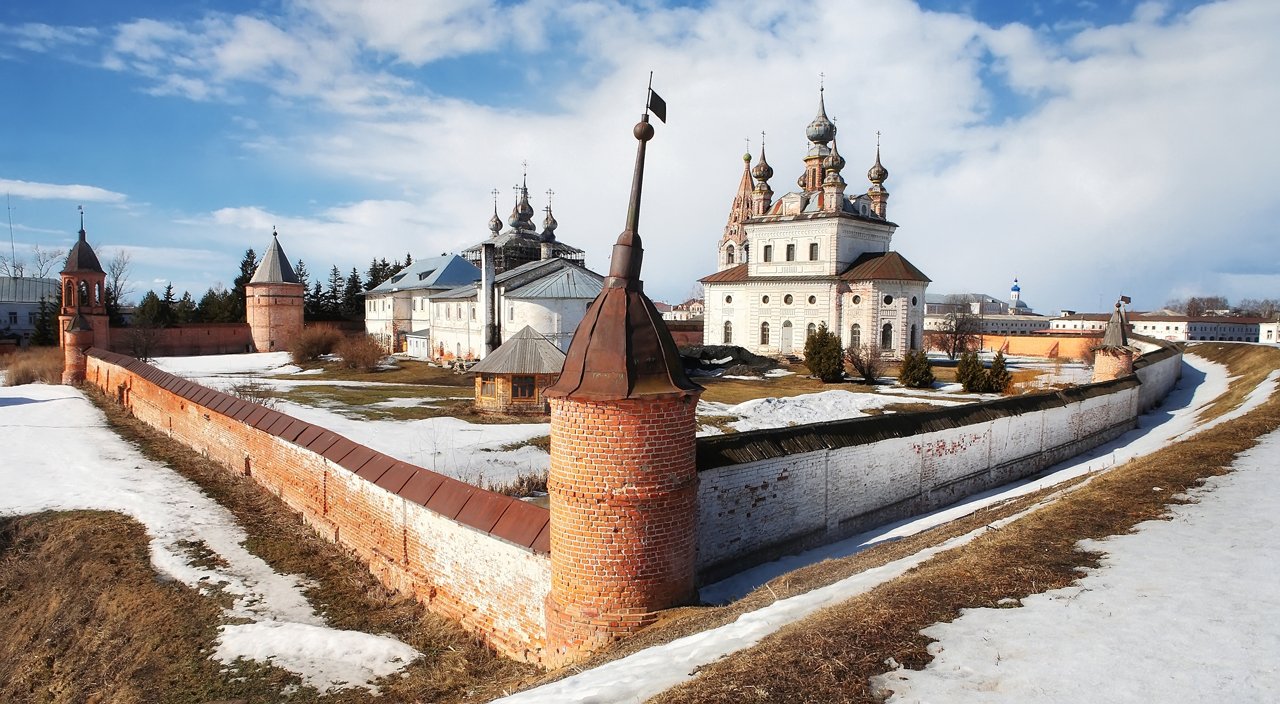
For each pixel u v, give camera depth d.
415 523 14.06
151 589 15.05
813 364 50.38
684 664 7.50
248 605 14.16
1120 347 32.53
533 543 11.16
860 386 47.22
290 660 11.92
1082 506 12.48
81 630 14.66
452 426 31.20
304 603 14.34
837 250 60.03
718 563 13.12
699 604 10.49
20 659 14.64
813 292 60.69
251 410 23.06
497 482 21.19
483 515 12.38
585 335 10.11
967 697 6.13
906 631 7.49
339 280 104.19
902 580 9.34
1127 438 27.84
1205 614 7.76
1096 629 7.44
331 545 17.30
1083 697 6.09
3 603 17.31
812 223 60.97
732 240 84.00
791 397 37.53
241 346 79.12
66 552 17.92
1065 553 9.97
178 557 16.61
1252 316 120.31
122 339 70.12
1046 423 23.27
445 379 50.38
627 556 9.75
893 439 17.19
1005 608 8.08
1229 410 25.36
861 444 16.31
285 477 20.03
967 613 7.96
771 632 8.09
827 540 15.55
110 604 14.95
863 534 16.20
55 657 14.23
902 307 57.78
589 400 9.65
